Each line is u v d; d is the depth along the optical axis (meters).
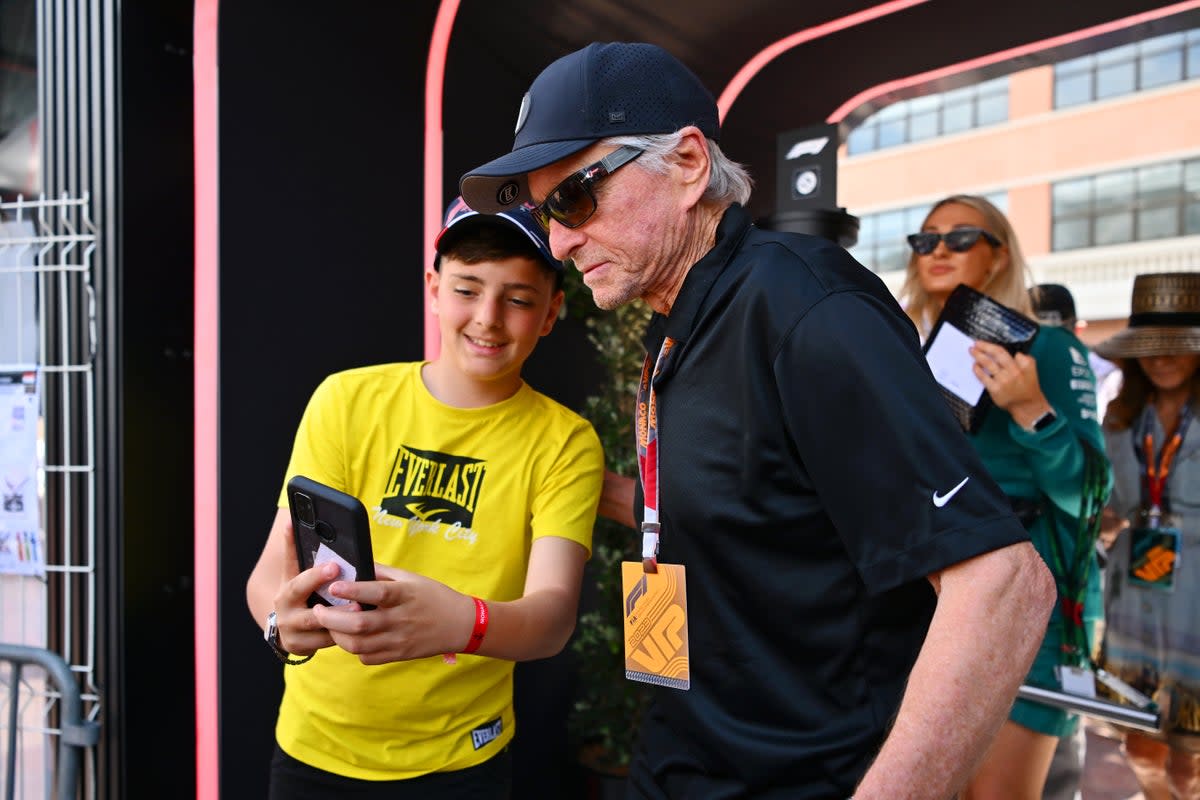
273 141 2.18
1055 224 17.72
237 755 2.14
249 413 2.15
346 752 1.47
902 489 0.81
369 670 1.45
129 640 2.06
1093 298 16.86
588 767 2.84
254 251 2.15
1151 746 2.80
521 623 1.25
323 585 1.13
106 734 2.05
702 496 0.96
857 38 3.13
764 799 0.97
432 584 1.17
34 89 2.19
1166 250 16.14
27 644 2.13
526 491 1.50
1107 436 2.89
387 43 2.45
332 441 1.49
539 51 2.80
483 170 1.00
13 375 2.13
